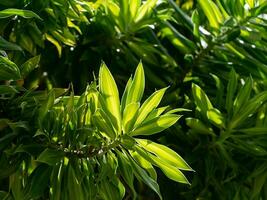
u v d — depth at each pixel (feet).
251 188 5.45
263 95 4.98
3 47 4.20
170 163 4.26
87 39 5.64
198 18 5.60
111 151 4.42
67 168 4.42
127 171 4.32
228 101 5.18
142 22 5.58
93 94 4.19
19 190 4.52
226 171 5.62
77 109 4.27
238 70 5.72
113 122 4.19
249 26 5.58
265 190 5.44
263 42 5.51
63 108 4.34
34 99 4.33
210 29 5.69
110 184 4.45
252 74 5.64
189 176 5.66
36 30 5.11
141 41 5.69
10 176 4.56
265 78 5.59
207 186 5.42
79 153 4.42
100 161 4.40
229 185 5.50
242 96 5.07
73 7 4.98
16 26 5.12
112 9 5.48
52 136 4.36
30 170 4.60
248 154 5.33
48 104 4.23
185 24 5.74
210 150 5.55
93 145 4.34
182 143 5.59
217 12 5.55
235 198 5.37
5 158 4.43
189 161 5.47
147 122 4.17
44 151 4.17
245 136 5.23
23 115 4.43
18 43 5.18
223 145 5.39
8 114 4.55
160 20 5.61
